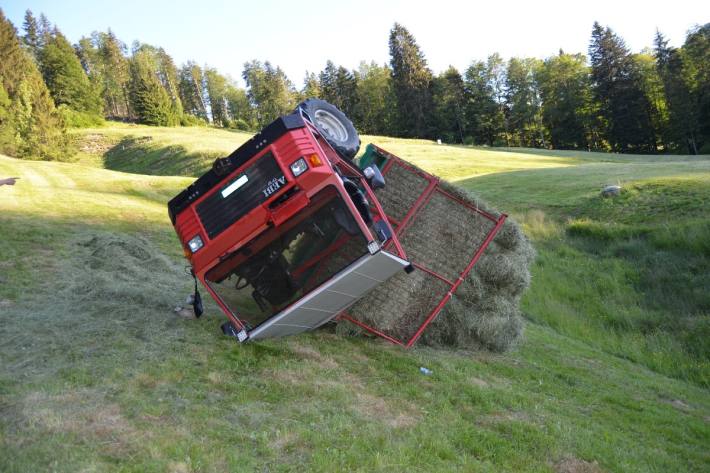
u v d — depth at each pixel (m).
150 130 89.88
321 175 6.77
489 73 101.62
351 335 9.20
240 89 147.25
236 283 7.24
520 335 11.06
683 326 16.48
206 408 5.73
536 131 99.25
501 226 10.35
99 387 6.01
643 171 31.83
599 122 88.25
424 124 99.00
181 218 7.15
